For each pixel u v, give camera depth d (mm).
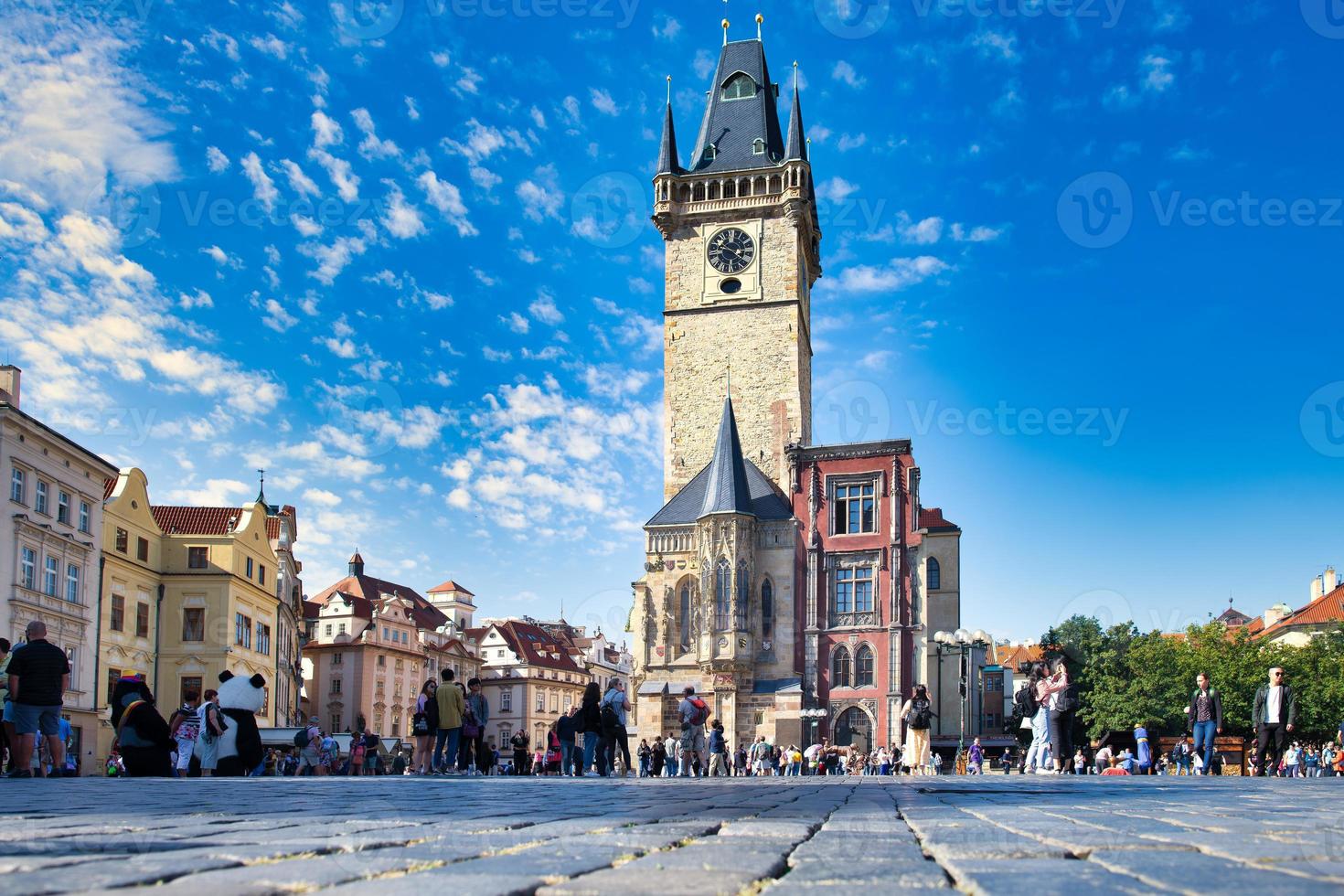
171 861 5516
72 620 64938
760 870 5496
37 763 30359
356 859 5828
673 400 90438
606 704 36312
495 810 11023
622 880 5090
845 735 76875
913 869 5688
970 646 69188
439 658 157250
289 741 72188
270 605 89875
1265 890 4605
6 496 58438
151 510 79312
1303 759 59656
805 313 97812
